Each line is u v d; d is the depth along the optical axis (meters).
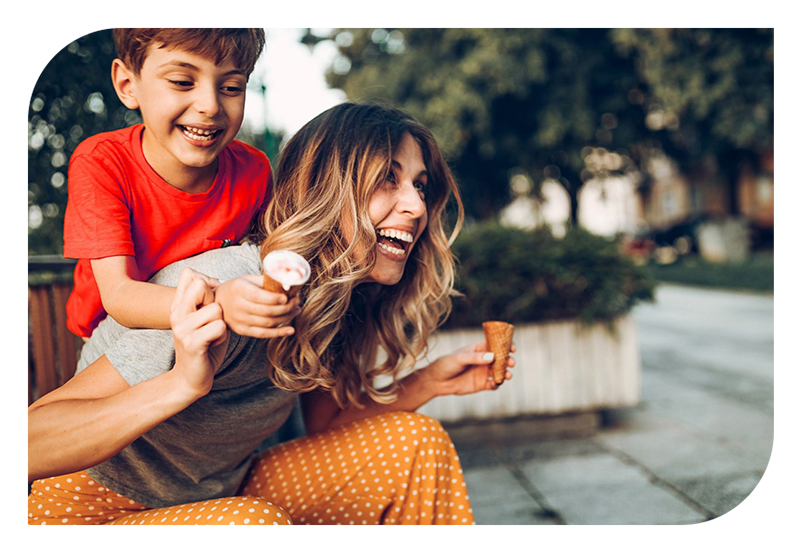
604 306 3.32
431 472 1.23
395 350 1.36
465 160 11.46
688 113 10.40
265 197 1.47
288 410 1.25
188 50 1.11
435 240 1.37
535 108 10.45
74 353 1.94
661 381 4.50
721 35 9.46
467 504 1.26
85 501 1.12
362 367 1.36
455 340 3.28
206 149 1.20
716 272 12.09
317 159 1.13
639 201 26.67
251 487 1.31
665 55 9.45
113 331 1.06
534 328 3.37
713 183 13.74
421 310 1.38
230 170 1.40
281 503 1.28
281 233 1.08
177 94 1.14
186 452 1.10
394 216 1.17
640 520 2.26
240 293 0.77
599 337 3.40
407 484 1.23
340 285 1.10
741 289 10.13
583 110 10.24
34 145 2.54
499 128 10.56
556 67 10.23
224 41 1.13
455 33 9.78
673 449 3.06
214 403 1.05
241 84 1.21
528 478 2.78
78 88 2.57
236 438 1.14
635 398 3.43
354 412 1.37
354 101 1.30
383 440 1.24
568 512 2.37
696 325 7.02
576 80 10.24
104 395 0.91
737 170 13.03
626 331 3.43
